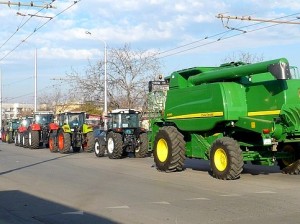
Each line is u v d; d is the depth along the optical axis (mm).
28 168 17516
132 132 22016
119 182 13141
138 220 8117
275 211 8719
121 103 42438
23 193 11375
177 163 15141
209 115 13875
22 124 36906
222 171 13180
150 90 18094
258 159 13562
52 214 8828
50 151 27844
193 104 14633
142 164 18750
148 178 13977
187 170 15945
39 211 9117
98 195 10891
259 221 7883
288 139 12852
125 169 16750
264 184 12266
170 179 13625
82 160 21109
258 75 13375
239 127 13477
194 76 14969
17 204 9891
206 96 14070
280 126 12523
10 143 44250
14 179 14141
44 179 14070
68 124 26719
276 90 12633
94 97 43531
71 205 9688
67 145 25797
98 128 29781
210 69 15102
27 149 31391
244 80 13719
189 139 15422
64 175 15086
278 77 12125
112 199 10297
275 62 12242
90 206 9523
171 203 9648
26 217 8602
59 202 10062
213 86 13758
